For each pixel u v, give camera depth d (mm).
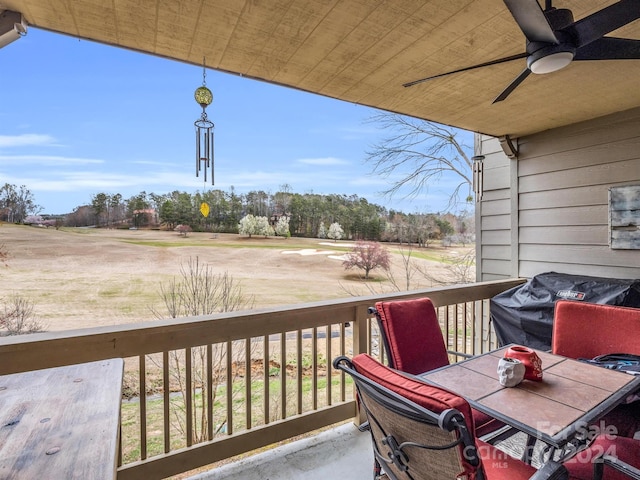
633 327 2088
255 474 2094
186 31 1909
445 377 1715
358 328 2600
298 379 2387
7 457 800
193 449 1999
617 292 2818
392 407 1075
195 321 1984
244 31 1916
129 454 2967
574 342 2268
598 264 3383
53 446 847
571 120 3471
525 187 4008
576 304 2322
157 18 1784
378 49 2117
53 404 1062
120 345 1798
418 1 1686
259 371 4348
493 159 4438
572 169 3574
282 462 2199
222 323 2078
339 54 2176
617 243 3225
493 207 4438
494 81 2580
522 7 1414
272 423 2268
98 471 761
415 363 2215
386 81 2555
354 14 1784
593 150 3410
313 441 2414
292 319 2338
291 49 2109
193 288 4352
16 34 1754
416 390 1027
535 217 3912
